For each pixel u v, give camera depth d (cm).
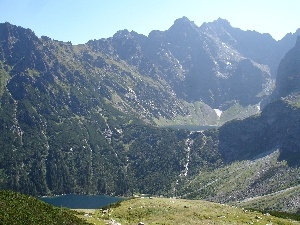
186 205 7919
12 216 4772
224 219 7094
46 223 4978
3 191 5600
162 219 6906
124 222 6612
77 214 6588
